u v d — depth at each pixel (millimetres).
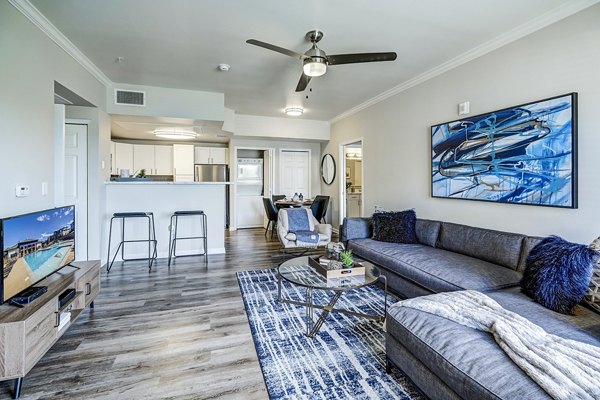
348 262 2479
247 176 7559
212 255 4637
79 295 2291
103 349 2008
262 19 2451
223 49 3018
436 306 1615
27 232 1865
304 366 1822
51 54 2609
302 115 6090
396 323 1636
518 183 2584
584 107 2158
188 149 7031
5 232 1652
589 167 2133
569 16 2238
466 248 2818
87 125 3744
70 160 3711
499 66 2777
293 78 3863
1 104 1978
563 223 2289
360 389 1619
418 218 3795
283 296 2939
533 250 1998
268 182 7328
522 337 1278
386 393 1589
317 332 2229
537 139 2432
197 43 2885
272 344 2066
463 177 3143
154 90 4223
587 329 1428
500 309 1550
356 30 2633
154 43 2881
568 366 1077
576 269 1638
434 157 3523
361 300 2842
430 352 1371
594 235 2111
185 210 4551
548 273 1736
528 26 2494
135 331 2254
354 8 2293
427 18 2436
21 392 1588
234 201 7055
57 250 2258
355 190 7918
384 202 4562
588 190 2139
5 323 1508
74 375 1736
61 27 2564
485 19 2445
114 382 1680
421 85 3758
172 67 3500
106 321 2412
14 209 2100
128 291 3088
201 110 4426
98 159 3785
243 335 2203
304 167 7441
